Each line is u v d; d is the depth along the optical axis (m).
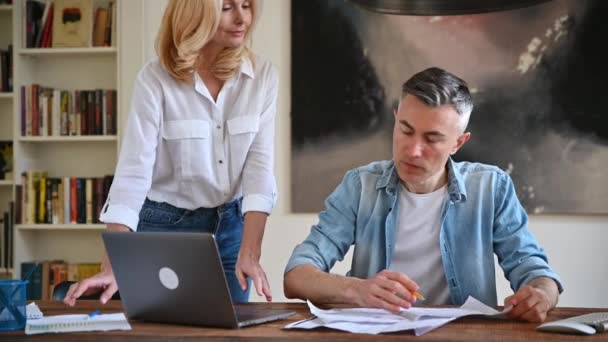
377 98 3.70
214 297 1.46
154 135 2.19
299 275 1.80
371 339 1.37
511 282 1.92
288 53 3.76
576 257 3.59
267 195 2.26
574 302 3.59
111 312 1.70
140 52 3.80
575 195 3.57
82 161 4.07
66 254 4.07
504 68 3.62
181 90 2.20
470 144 3.64
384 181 2.02
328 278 1.74
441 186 2.00
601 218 3.57
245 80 2.26
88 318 1.60
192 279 1.47
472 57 3.63
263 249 3.77
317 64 3.73
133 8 3.81
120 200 2.13
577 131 3.57
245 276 2.16
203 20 2.06
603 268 3.57
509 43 3.61
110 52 3.91
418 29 3.67
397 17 3.68
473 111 3.64
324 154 3.73
